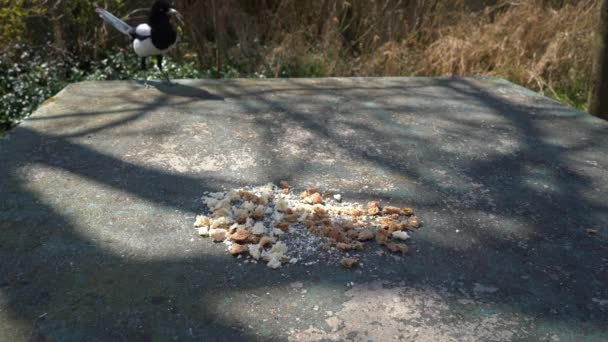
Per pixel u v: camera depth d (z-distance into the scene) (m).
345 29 6.79
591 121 3.27
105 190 2.23
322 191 2.30
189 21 6.38
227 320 1.51
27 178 2.32
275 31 6.66
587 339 1.48
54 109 3.23
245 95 3.61
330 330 1.49
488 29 6.40
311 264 1.80
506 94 3.81
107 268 1.73
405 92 3.81
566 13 6.43
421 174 2.49
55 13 5.69
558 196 2.31
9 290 1.61
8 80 5.42
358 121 3.17
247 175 2.43
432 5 6.85
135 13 6.18
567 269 1.80
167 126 2.98
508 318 1.55
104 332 1.45
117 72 5.77
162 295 1.61
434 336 1.47
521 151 2.79
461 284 1.70
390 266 1.79
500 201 2.25
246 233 1.91
